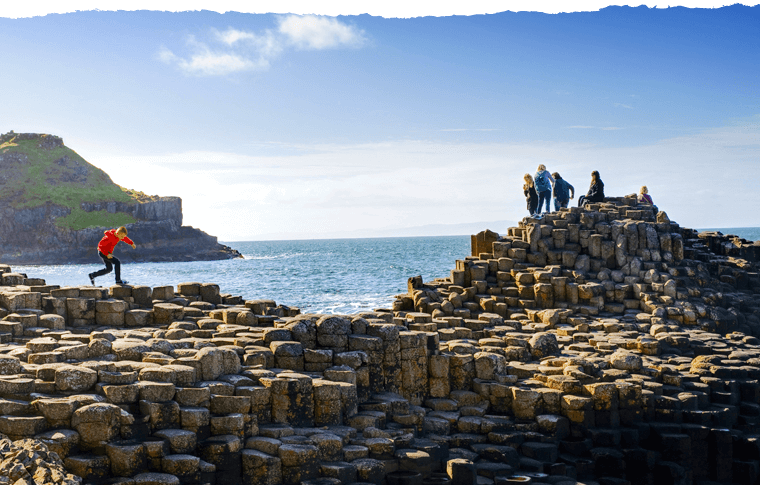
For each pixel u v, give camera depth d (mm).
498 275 26359
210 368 12320
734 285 28156
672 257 27391
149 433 10477
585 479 13688
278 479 10805
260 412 12016
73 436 9766
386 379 14898
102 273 20953
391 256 135000
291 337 14719
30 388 10484
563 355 18734
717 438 14852
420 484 11680
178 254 187625
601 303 24875
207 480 10273
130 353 12953
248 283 67625
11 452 9078
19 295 17094
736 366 17484
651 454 14094
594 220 28469
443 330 19516
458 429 14336
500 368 15727
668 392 15969
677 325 23344
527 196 33438
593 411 14734
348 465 11305
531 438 14141
